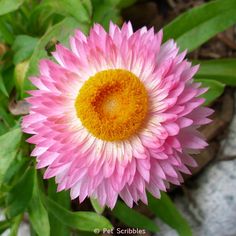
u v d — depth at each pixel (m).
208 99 0.12
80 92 0.10
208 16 0.13
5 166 0.11
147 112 0.10
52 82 0.10
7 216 0.12
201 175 0.14
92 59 0.10
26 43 0.13
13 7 0.12
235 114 0.15
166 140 0.09
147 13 0.16
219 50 0.16
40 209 0.12
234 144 0.14
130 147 0.10
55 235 0.12
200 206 0.14
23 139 0.13
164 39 0.13
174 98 0.09
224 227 0.13
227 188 0.13
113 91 0.10
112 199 0.10
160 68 0.10
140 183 0.10
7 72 0.14
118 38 0.10
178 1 0.17
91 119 0.10
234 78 0.13
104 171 0.10
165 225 0.14
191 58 0.16
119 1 0.13
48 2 0.13
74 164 0.10
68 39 0.12
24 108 0.13
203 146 0.10
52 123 0.10
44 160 0.10
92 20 0.13
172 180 0.10
